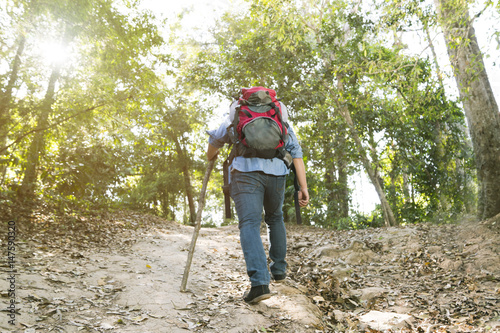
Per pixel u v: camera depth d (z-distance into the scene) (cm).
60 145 685
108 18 677
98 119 689
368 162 1127
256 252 235
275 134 232
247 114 235
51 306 217
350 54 1025
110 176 706
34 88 627
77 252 394
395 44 852
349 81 1044
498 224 529
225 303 247
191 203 2070
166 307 232
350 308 302
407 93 903
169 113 1564
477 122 682
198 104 1756
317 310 263
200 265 371
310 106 1098
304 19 861
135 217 913
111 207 848
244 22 1379
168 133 1670
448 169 1131
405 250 520
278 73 1070
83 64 662
